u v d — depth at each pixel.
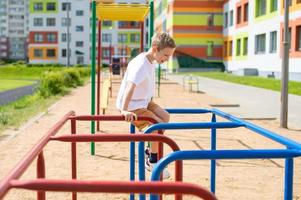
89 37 79.62
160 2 61.75
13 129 10.16
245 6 40.44
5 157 7.26
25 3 133.38
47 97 19.19
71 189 2.13
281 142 3.32
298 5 28.16
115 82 30.28
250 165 6.80
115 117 4.57
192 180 5.93
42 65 68.81
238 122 4.26
